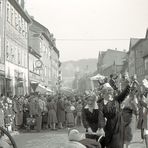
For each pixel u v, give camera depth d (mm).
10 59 38312
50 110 23859
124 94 8445
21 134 20312
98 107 8117
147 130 12305
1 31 34500
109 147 8078
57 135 19328
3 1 35375
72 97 29000
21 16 45406
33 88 32375
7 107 20047
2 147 6480
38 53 57594
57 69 98562
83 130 22125
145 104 13023
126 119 10812
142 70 75938
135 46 83000
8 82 36844
